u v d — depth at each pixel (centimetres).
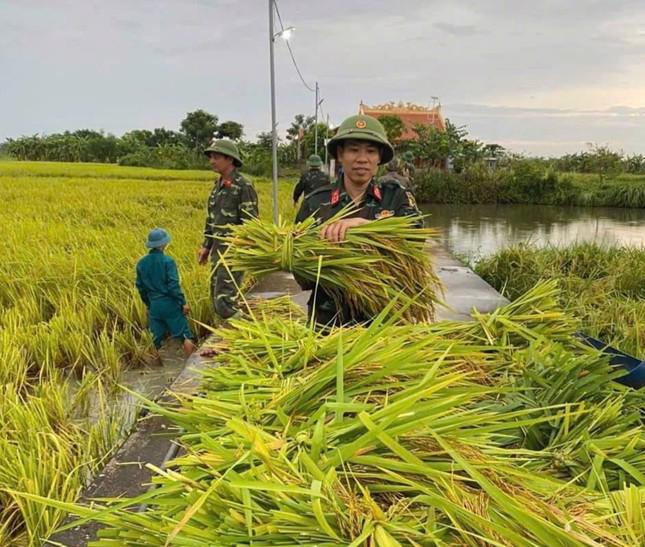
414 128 4384
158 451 331
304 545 119
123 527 148
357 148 279
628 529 123
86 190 2127
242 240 273
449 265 879
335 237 262
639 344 488
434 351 213
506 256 964
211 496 136
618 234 2069
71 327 547
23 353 498
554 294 310
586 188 3431
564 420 179
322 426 149
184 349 554
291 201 1795
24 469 292
